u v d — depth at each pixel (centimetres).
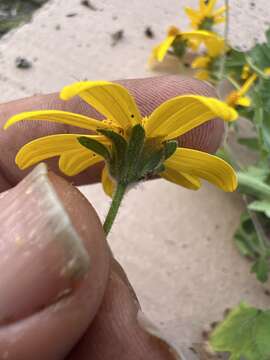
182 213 9
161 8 11
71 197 5
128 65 10
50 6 11
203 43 10
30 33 10
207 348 7
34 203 5
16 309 5
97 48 10
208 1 10
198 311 8
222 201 9
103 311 6
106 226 5
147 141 5
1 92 10
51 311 5
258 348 7
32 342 5
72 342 5
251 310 7
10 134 7
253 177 8
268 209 7
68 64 10
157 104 7
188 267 8
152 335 6
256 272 8
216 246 8
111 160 5
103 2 11
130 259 8
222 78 9
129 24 10
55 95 7
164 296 8
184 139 6
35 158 5
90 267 5
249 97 9
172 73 10
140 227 8
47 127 7
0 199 5
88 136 5
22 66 10
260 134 8
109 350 6
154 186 9
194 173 5
